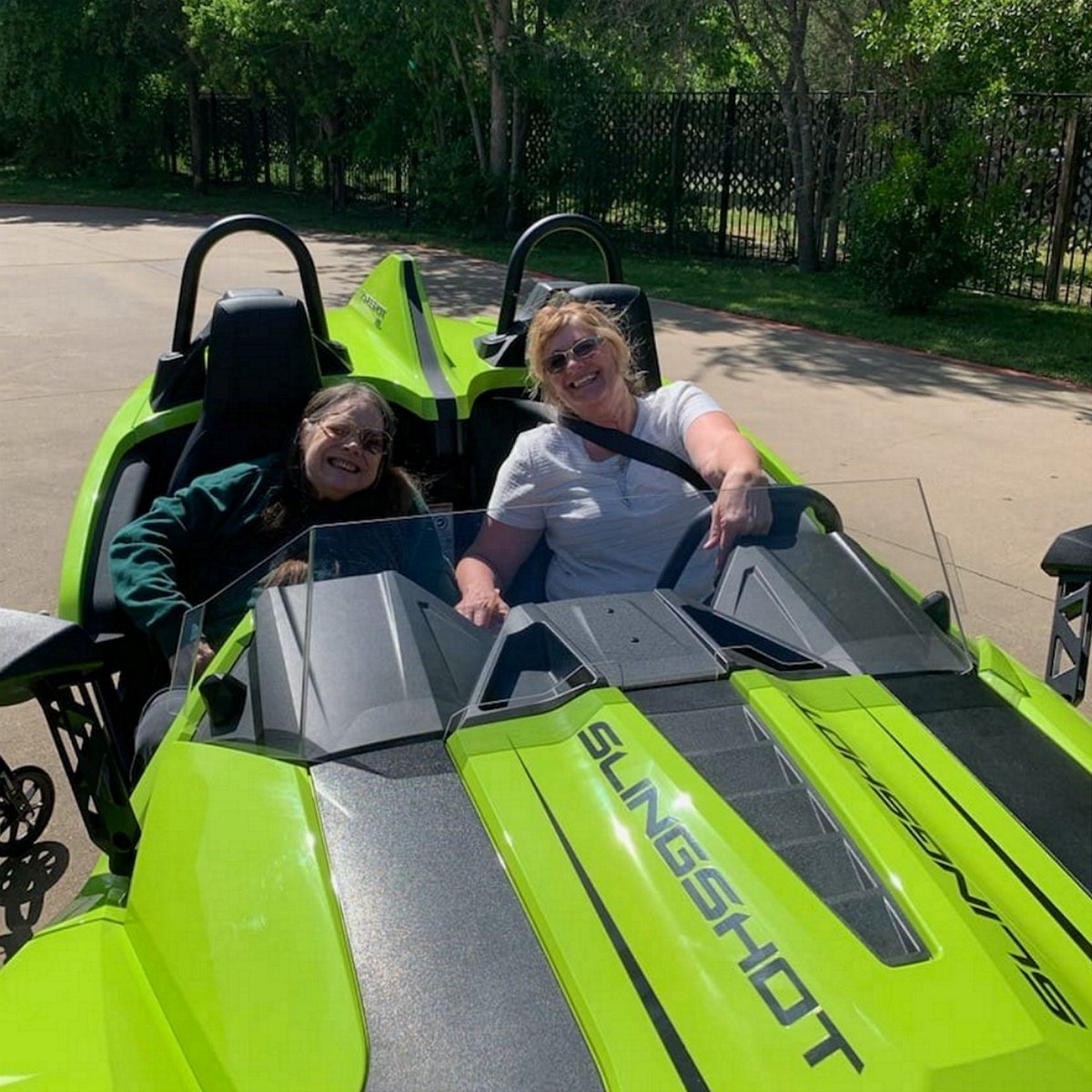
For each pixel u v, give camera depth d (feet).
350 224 70.74
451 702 7.39
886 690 7.88
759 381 32.78
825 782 6.48
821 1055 4.99
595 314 10.40
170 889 6.47
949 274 43.37
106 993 6.03
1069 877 6.51
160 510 11.23
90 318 39.14
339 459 10.52
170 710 8.64
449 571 8.95
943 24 42.96
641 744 6.63
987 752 7.48
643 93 63.31
